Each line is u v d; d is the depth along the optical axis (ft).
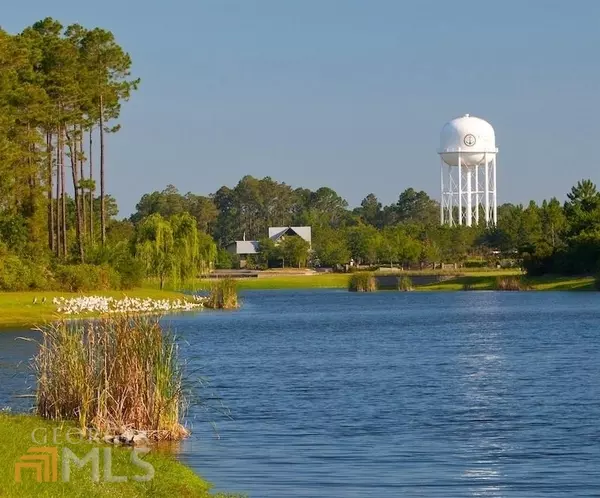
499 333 530.27
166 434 213.46
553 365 367.86
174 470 178.60
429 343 478.18
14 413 223.92
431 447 213.25
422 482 181.57
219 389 305.53
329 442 217.97
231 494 167.94
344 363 384.88
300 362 388.98
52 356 215.72
